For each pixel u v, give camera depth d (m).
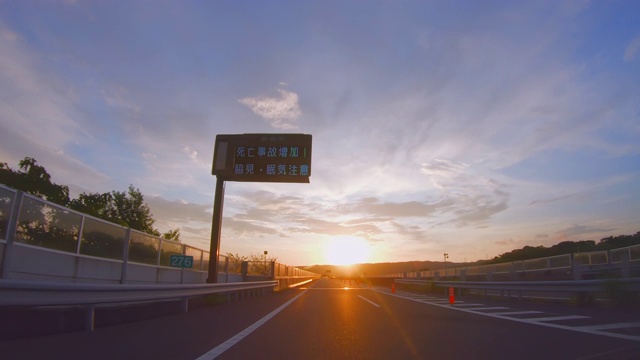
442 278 46.75
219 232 25.86
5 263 11.41
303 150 26.86
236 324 12.62
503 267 35.16
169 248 22.06
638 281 17.44
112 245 16.64
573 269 25.56
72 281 14.16
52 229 13.29
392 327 12.25
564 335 10.70
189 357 7.80
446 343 9.58
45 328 10.34
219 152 26.84
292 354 8.28
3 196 11.34
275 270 40.41
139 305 15.42
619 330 11.49
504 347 9.09
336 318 14.58
